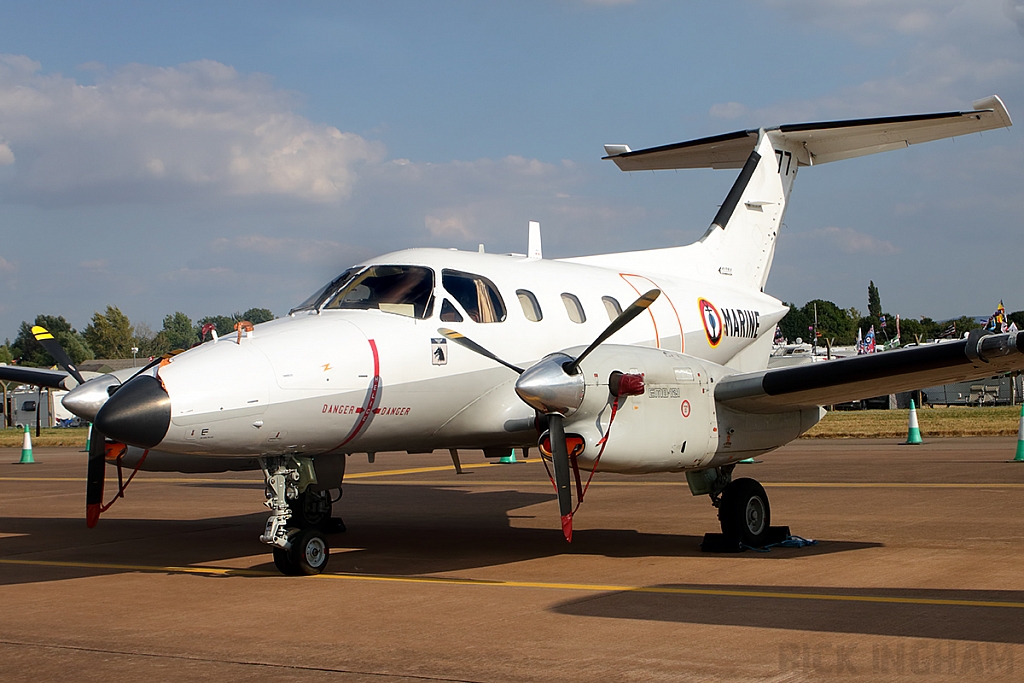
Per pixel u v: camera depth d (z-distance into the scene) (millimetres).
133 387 7176
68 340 88562
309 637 5895
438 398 8773
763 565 8109
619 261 12164
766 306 13500
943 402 48031
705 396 8617
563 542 9836
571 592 7145
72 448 31234
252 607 6859
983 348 7676
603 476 16469
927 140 12914
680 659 5168
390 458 23922
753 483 9164
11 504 14750
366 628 6109
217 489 16828
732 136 14086
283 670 5160
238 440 7539
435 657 5355
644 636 5699
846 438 24891
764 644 5426
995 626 5715
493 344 9211
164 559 9367
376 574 8211
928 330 103562
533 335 9633
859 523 10312
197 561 9211
